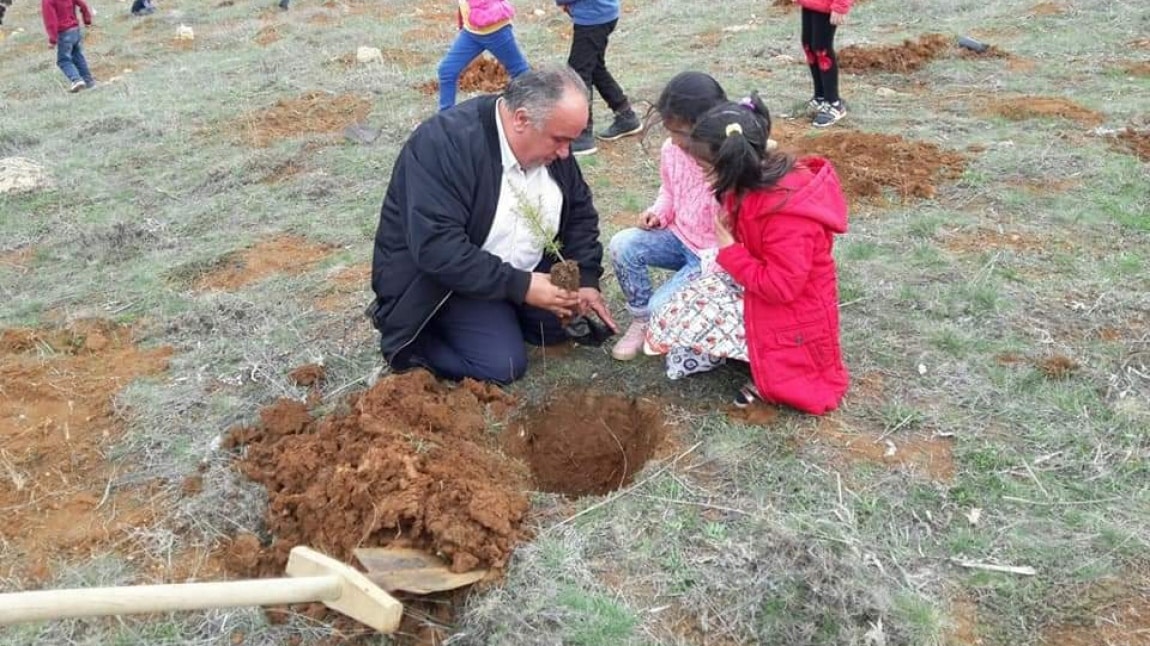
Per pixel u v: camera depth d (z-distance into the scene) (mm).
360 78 8422
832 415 3416
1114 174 5195
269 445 3426
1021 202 5004
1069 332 3857
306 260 5059
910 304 4109
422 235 3365
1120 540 2818
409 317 3584
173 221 5668
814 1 6090
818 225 3072
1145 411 3348
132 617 2756
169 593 2191
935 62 7574
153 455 3484
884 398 3502
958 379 3582
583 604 2662
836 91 6414
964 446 3232
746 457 3227
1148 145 5559
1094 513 2932
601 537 2916
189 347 4246
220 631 2701
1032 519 2922
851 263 4496
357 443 3156
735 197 3111
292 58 9555
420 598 2721
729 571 2760
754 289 3145
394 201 3557
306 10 12688
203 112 7766
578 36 5977
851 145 5895
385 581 2631
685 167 3596
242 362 4043
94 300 4738
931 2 9320
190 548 3057
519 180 3506
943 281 4289
